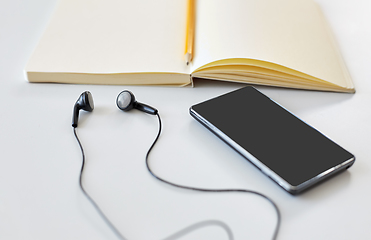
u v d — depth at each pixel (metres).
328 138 0.58
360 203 0.51
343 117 0.68
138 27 0.87
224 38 0.76
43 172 0.55
